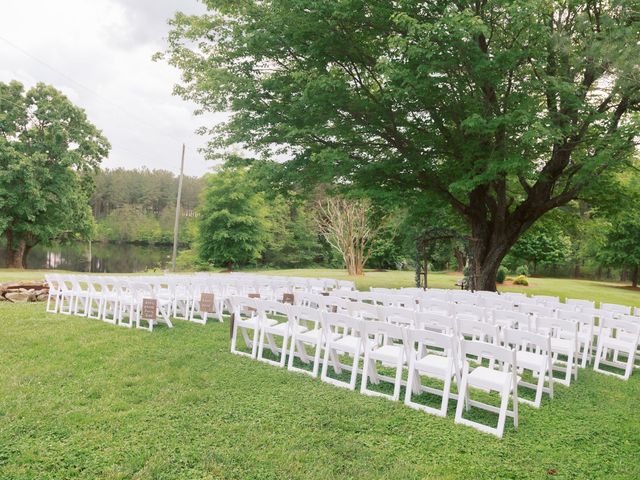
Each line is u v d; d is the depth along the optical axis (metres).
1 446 3.22
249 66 11.78
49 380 4.68
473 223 13.09
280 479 2.93
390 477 3.00
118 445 3.30
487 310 6.44
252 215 29.02
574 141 10.89
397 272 29.56
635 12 8.67
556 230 16.50
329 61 10.85
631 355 6.10
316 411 4.12
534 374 5.90
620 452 3.62
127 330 7.27
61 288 9.04
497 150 10.20
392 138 11.82
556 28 9.93
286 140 11.79
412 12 9.64
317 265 40.16
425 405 4.45
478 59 9.17
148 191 62.44
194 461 3.12
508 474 3.15
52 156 25.23
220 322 8.41
